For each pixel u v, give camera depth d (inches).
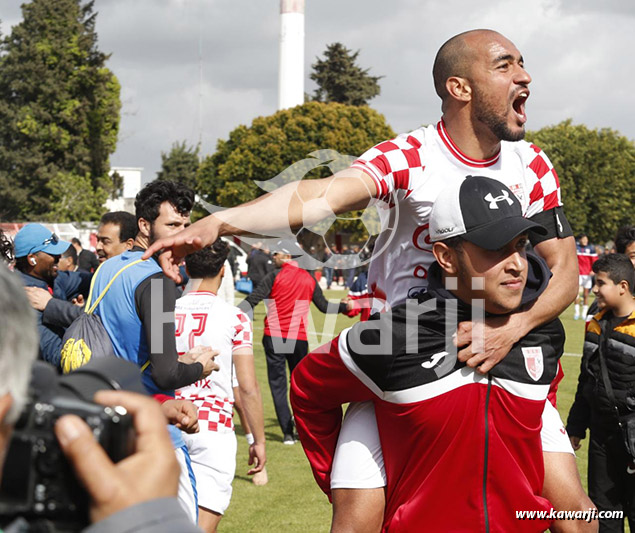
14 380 39.9
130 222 201.9
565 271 114.2
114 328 126.6
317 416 109.3
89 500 41.4
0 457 39.8
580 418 181.0
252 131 1884.8
